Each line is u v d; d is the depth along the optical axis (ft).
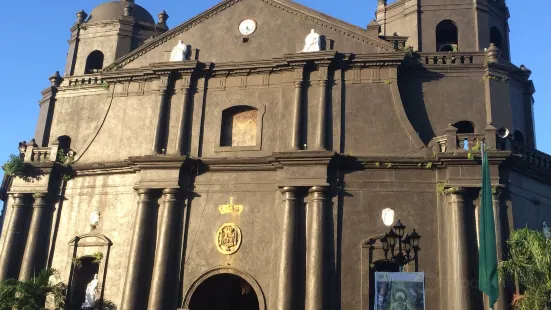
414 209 70.33
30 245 79.77
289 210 71.05
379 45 79.10
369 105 75.97
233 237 73.51
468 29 86.02
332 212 71.05
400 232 59.00
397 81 76.95
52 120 90.94
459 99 77.97
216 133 79.25
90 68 97.55
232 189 75.66
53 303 77.25
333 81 77.51
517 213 70.28
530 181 74.08
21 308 71.82
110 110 85.10
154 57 86.22
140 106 83.71
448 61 79.61
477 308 64.39
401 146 73.41
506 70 79.51
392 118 74.95
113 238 78.13
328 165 71.92
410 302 64.85
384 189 71.56
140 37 97.30
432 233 69.05
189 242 74.54
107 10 99.66
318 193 70.95
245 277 71.67
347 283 68.18
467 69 79.00
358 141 74.43
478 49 84.89
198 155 78.48
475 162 68.85
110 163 80.43
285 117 77.25
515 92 82.12
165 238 73.82
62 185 83.05
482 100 77.87
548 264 55.62
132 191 79.46
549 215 75.72
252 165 75.87
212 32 85.05
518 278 58.08
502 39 90.38
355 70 77.92
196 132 79.61
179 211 75.72
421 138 76.38
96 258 77.56
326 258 69.05
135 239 74.43
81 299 78.95
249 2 85.35
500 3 90.84
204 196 76.07
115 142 83.15
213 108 80.64
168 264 72.90
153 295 71.67
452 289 65.51
